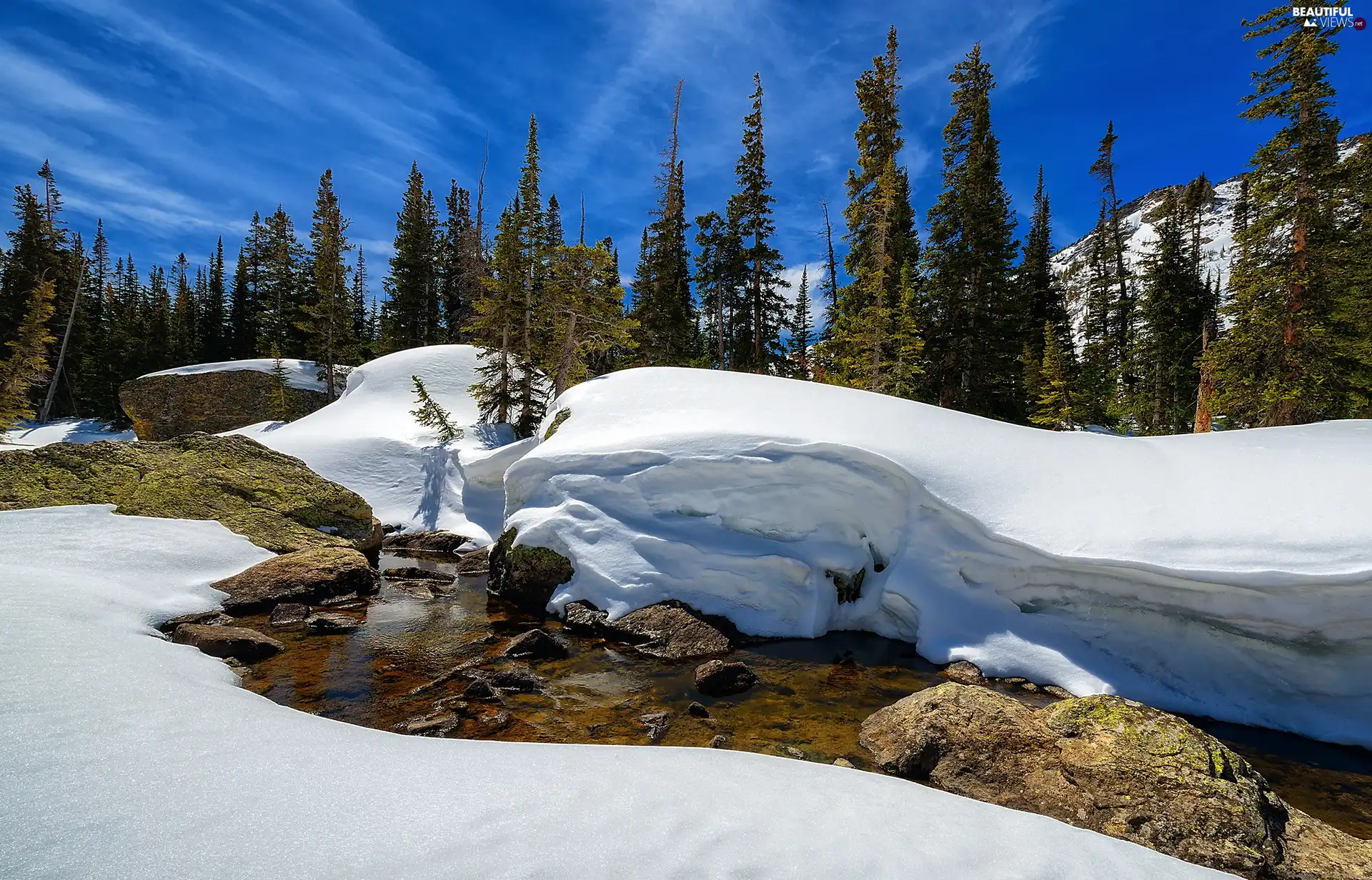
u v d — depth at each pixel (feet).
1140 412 102.01
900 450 34.50
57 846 8.09
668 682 25.55
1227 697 23.76
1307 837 14.80
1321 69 54.13
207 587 31.27
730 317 115.44
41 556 28.66
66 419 137.28
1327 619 22.50
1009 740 18.13
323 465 61.62
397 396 81.35
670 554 33.81
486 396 74.59
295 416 105.81
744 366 112.37
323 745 12.59
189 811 9.24
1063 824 12.16
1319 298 55.06
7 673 14.02
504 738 19.83
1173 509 27.68
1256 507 26.16
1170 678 24.76
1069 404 92.38
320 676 24.21
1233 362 60.70
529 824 9.61
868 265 88.94
